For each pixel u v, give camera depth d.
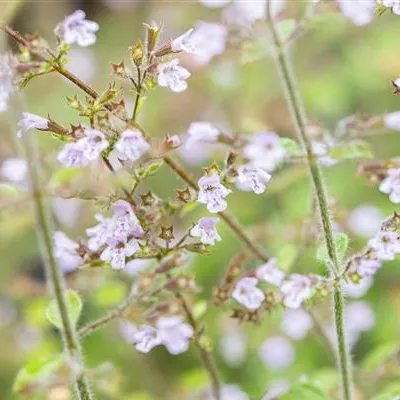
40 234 0.78
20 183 0.86
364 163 0.83
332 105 1.25
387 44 1.26
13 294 1.00
